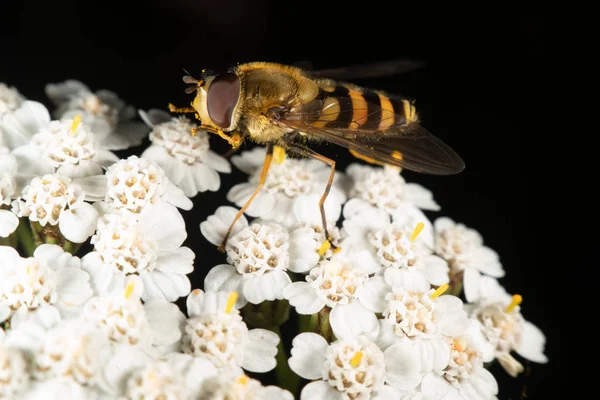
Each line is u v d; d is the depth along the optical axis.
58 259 0.08
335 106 0.09
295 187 0.09
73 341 0.08
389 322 0.08
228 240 0.09
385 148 0.09
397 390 0.08
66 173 0.09
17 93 0.09
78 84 0.10
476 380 0.09
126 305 0.08
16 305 0.08
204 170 0.09
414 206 0.09
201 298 0.08
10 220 0.08
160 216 0.09
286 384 0.08
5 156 0.09
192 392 0.08
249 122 0.09
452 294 0.09
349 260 0.09
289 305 0.09
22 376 0.08
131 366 0.08
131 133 0.10
